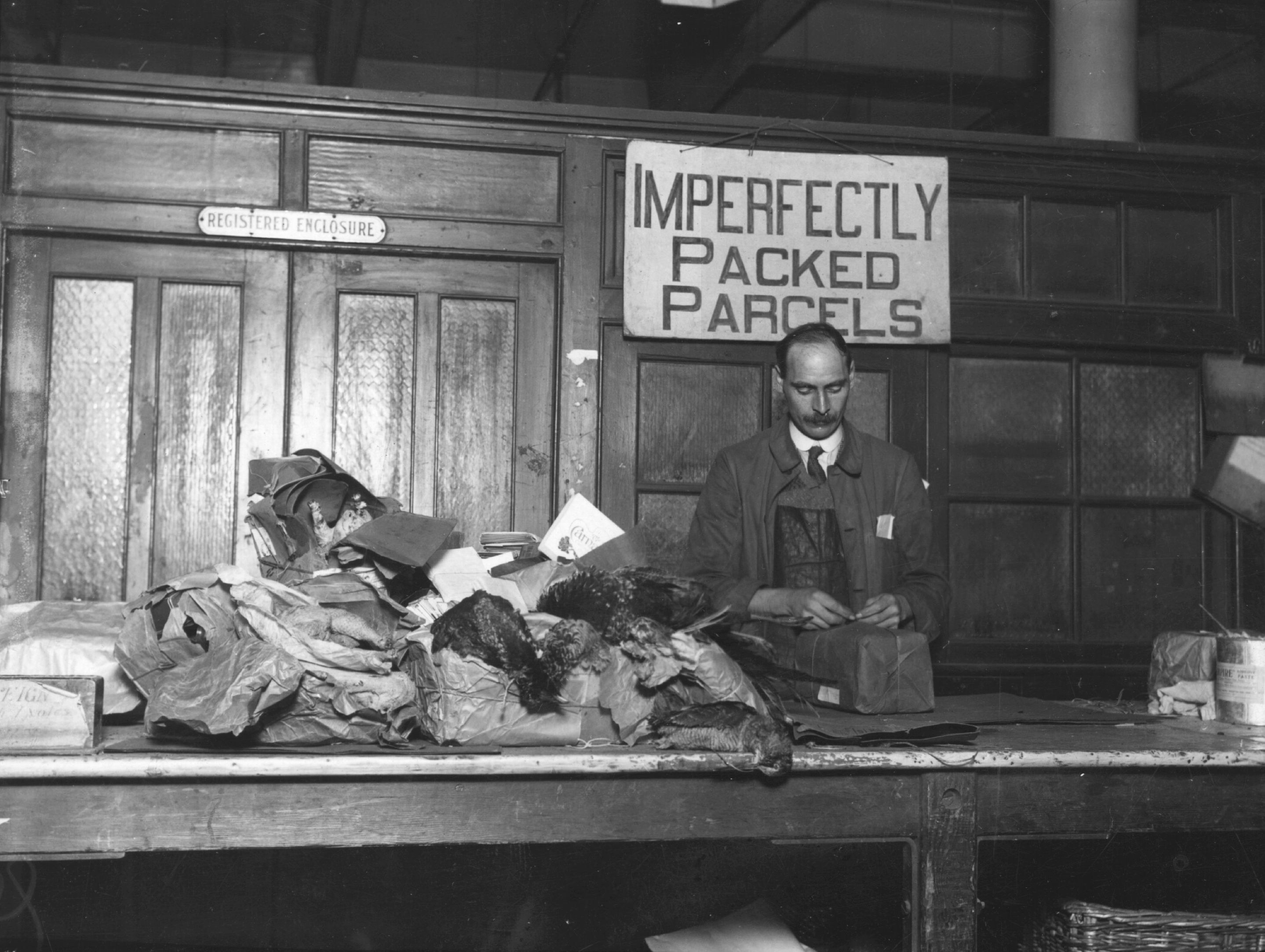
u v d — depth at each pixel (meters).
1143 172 3.70
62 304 3.26
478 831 1.76
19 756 1.66
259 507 2.24
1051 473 3.68
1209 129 4.42
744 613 2.47
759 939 2.39
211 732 1.68
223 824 1.70
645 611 1.94
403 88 4.57
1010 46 4.60
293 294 3.36
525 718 1.82
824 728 1.98
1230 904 3.02
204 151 3.29
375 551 2.13
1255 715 2.27
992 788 1.92
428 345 3.41
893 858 3.22
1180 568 3.73
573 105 3.43
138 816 1.68
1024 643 3.62
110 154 3.25
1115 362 3.74
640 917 3.13
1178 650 2.46
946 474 3.59
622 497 3.44
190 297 3.32
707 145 3.49
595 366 3.44
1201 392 3.78
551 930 3.08
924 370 3.60
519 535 2.97
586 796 1.79
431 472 3.39
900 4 4.61
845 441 2.79
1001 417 3.67
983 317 3.61
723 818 1.83
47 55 4.06
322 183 3.34
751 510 2.78
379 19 4.25
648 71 4.70
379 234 3.35
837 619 2.39
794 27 4.58
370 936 3.02
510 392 3.45
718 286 3.47
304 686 1.75
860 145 3.55
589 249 3.45
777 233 3.50
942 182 3.56
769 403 3.53
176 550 3.27
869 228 3.53
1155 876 3.03
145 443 3.27
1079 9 3.76
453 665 1.81
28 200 3.20
